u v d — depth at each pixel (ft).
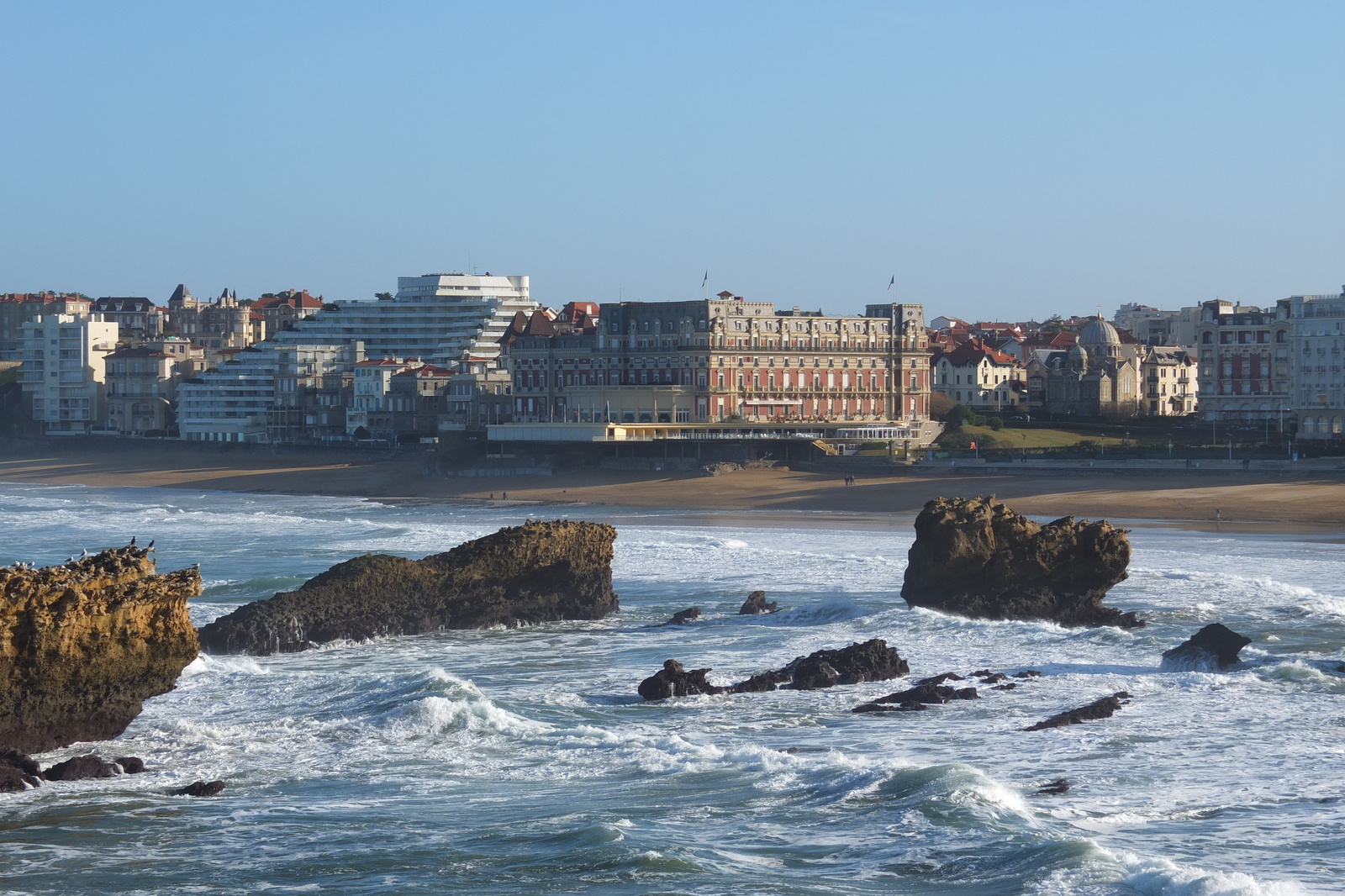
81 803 151.23
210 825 143.54
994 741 173.27
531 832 139.33
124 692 171.01
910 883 124.06
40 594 161.17
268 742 176.86
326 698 200.13
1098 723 180.24
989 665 220.02
